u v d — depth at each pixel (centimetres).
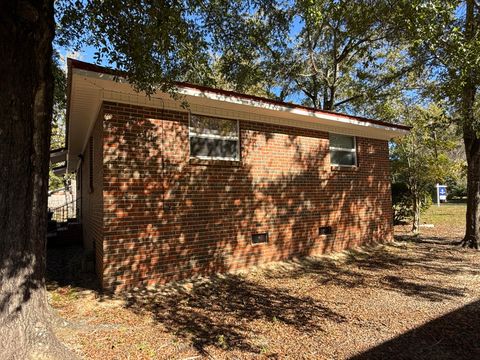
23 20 320
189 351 401
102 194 636
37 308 338
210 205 756
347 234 1048
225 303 578
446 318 504
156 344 418
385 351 403
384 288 670
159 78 537
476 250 1075
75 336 431
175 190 706
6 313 312
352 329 468
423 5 737
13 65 319
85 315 507
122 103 654
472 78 882
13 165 324
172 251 693
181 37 541
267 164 869
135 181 657
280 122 904
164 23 501
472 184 1131
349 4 991
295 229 916
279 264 852
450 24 860
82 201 1272
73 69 547
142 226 659
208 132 779
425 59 1010
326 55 1719
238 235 800
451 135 1480
